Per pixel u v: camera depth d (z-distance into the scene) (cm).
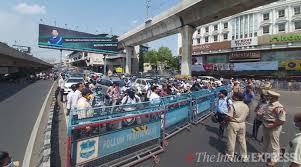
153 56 8800
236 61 5031
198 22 3597
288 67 4144
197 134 937
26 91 2592
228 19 5575
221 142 834
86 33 6756
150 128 712
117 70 7525
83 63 11181
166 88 1230
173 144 805
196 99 1164
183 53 3806
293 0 4409
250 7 2808
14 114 1246
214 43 5472
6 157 443
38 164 576
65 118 1176
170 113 884
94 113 536
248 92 957
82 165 512
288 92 3362
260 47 4553
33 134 879
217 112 888
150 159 671
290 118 1341
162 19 4169
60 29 6359
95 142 534
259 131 1007
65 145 766
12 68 5497
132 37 6031
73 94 977
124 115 609
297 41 4034
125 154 630
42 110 1362
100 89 1580
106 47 7019
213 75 5525
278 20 4622
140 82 2352
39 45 6094
